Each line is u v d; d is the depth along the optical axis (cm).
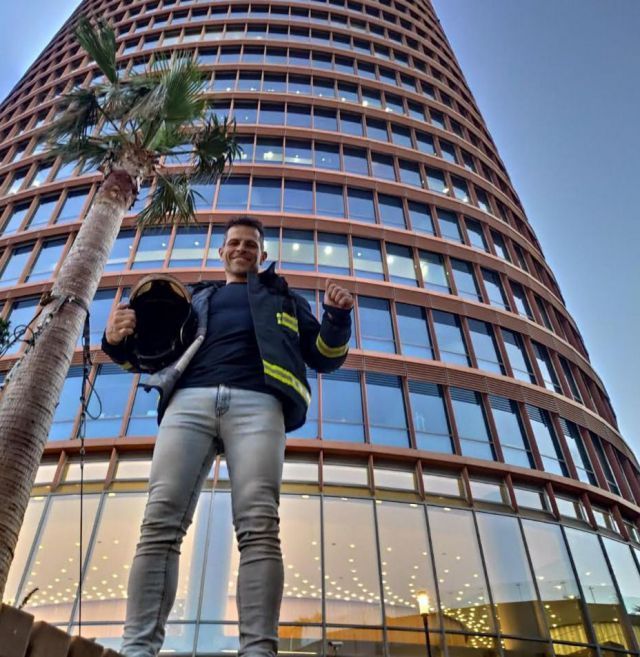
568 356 2269
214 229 2084
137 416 1588
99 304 1861
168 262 1986
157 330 276
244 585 216
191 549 1291
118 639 1193
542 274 2686
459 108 3322
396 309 1977
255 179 2297
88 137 1064
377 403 1705
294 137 2519
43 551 1318
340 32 3322
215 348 277
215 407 256
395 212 2359
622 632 1448
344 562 1351
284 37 3209
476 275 2248
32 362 589
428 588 1349
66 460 1498
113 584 1268
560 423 1948
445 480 1600
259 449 244
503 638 1329
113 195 814
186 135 1098
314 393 1686
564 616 1418
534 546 1519
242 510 232
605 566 1579
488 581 1405
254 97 2686
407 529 1448
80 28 1026
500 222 2614
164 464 246
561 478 1711
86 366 536
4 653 137
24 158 2662
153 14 3412
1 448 515
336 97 2852
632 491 2103
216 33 3203
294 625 1247
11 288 1978
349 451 1555
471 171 2817
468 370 1869
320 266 2036
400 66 3241
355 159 2534
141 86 1076
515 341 2131
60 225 2184
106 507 1395
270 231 2091
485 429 1777
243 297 310
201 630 1190
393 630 1272
